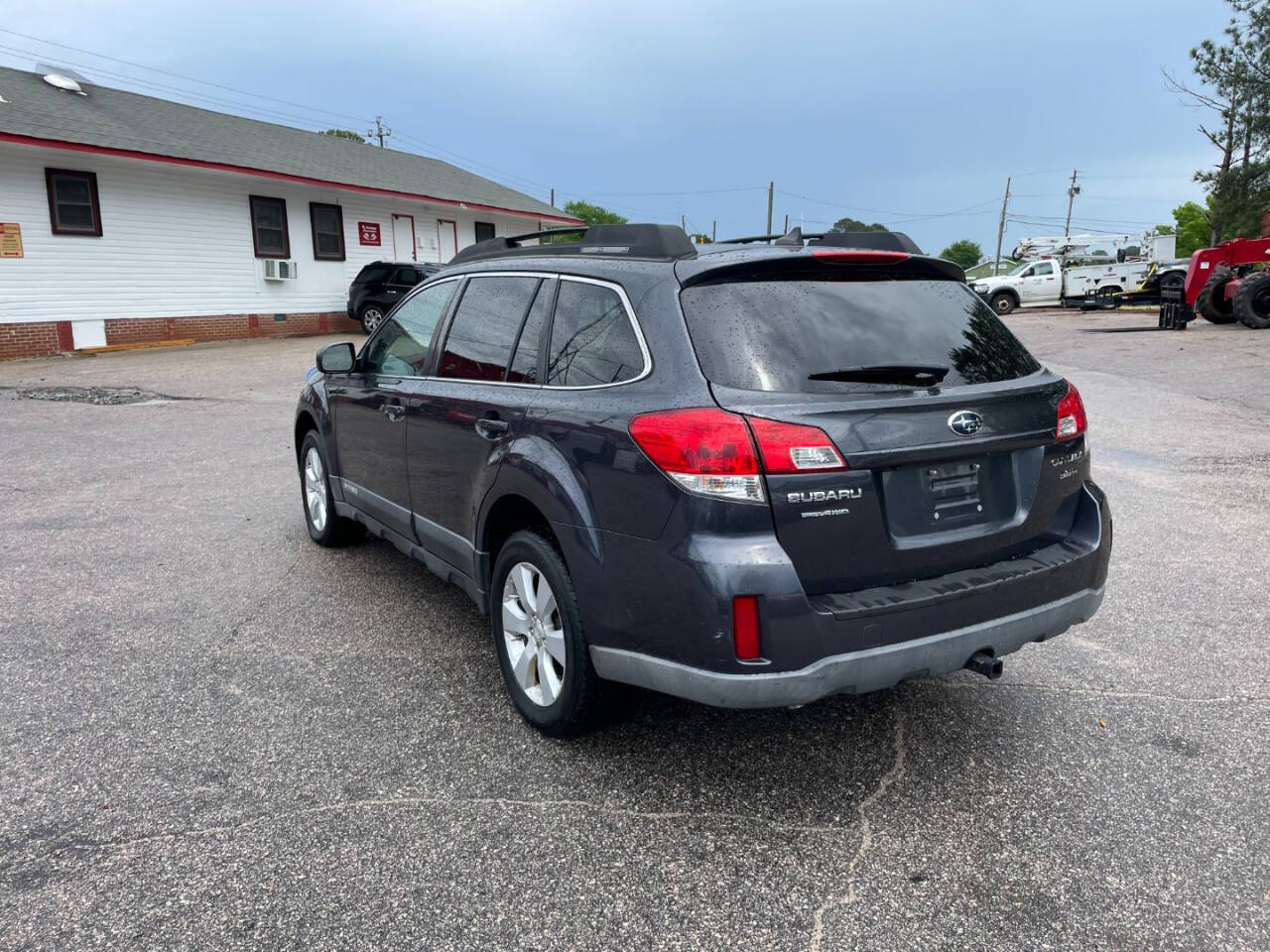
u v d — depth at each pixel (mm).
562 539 2992
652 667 2740
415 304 4465
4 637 4246
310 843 2684
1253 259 18984
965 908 2389
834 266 3010
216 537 5859
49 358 17219
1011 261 33312
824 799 2902
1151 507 6344
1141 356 15359
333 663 3961
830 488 2580
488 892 2465
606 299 3109
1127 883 2480
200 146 20172
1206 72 33875
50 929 2322
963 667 2840
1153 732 3299
